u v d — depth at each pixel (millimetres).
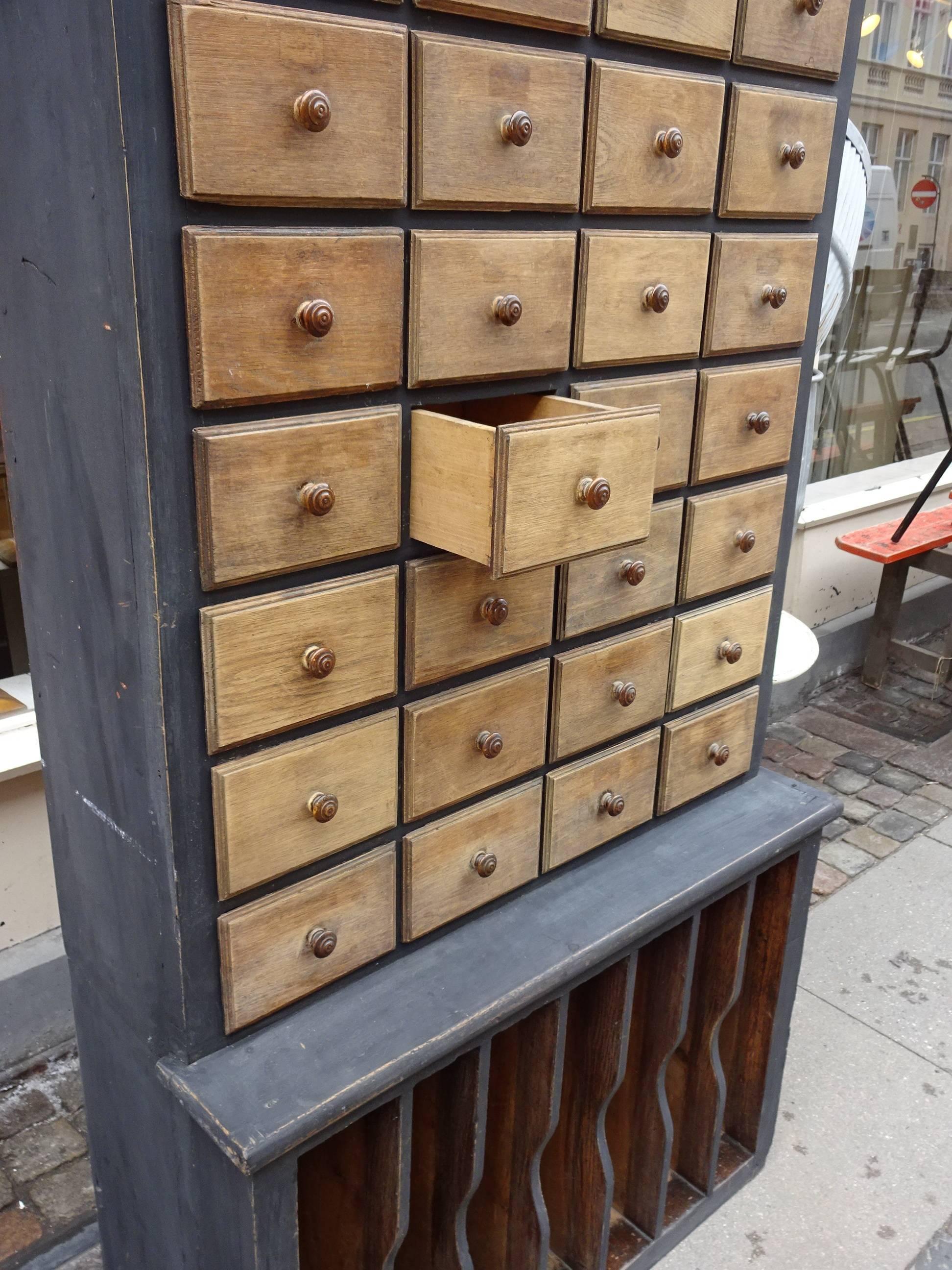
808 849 1824
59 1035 2381
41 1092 2270
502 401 1352
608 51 1217
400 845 1336
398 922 1377
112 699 1145
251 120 933
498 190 1145
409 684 1267
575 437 1082
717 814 1771
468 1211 1796
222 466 1011
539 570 1354
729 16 1306
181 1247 1395
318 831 1224
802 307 1574
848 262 2932
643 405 1166
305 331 1027
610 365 1354
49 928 2393
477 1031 1297
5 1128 2180
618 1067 1643
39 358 1088
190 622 1054
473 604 1292
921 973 2682
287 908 1226
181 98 892
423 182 1077
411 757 1293
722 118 1359
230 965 1191
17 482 1211
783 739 3854
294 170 973
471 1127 1439
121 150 883
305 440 1065
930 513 4203
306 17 943
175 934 1156
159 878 1156
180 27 871
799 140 1454
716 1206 2004
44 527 1181
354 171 1015
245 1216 1202
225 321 971
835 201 1572
